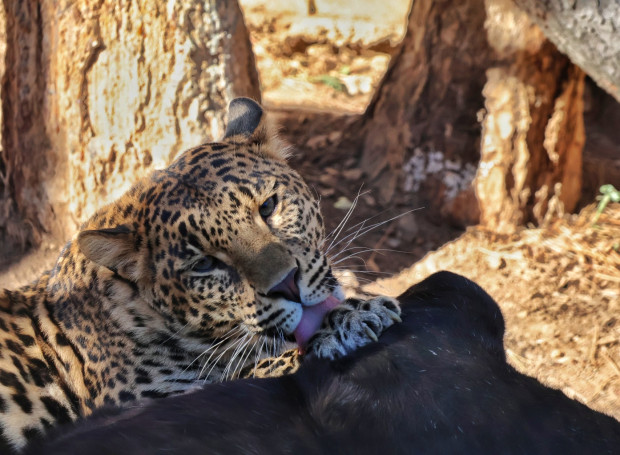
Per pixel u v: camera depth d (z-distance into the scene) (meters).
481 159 6.43
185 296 3.72
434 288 2.63
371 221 6.62
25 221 6.15
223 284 3.64
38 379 3.77
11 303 3.97
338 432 1.95
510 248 6.17
